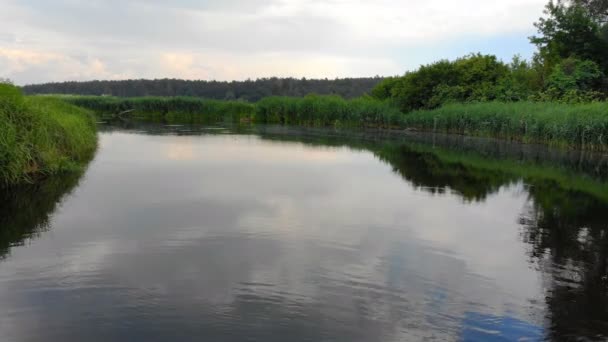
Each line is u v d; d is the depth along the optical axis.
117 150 16.84
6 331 3.81
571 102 25.88
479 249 6.18
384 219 7.62
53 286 4.67
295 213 7.84
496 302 4.59
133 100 48.50
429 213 8.12
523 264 5.65
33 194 8.88
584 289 4.93
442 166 14.30
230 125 37.84
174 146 18.72
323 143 21.88
